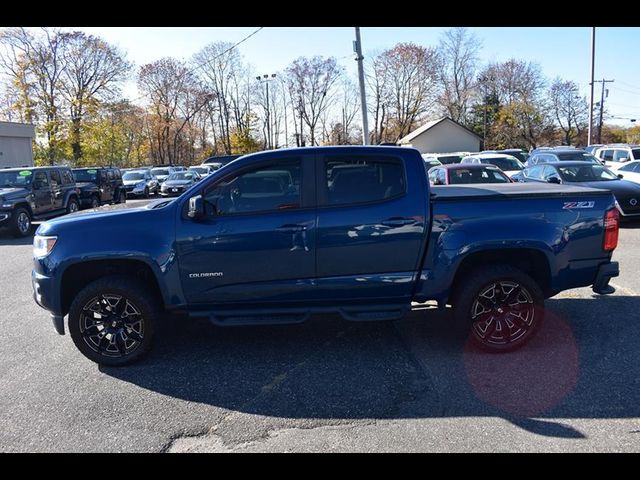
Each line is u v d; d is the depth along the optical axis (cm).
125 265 405
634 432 285
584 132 6122
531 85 6203
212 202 391
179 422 312
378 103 6500
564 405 316
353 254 390
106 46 4434
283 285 393
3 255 970
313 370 382
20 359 421
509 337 403
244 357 411
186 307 399
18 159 2777
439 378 361
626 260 715
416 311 519
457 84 6669
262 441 288
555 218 396
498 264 407
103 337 397
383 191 393
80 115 4350
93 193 1717
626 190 980
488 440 280
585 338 429
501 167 1588
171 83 5769
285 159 393
